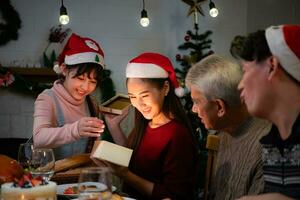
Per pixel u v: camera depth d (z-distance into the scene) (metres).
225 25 4.69
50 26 4.18
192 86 1.39
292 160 1.06
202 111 1.39
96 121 1.84
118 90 4.42
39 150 1.41
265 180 1.15
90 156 1.58
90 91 2.12
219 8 4.67
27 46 4.12
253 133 1.35
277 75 1.01
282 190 1.08
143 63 1.66
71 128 1.85
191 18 4.58
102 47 4.36
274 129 1.13
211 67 1.35
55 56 4.15
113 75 4.39
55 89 2.13
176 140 1.59
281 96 1.03
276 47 0.99
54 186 1.17
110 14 4.37
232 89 1.32
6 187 1.14
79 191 1.11
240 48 1.07
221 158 1.48
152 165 1.63
